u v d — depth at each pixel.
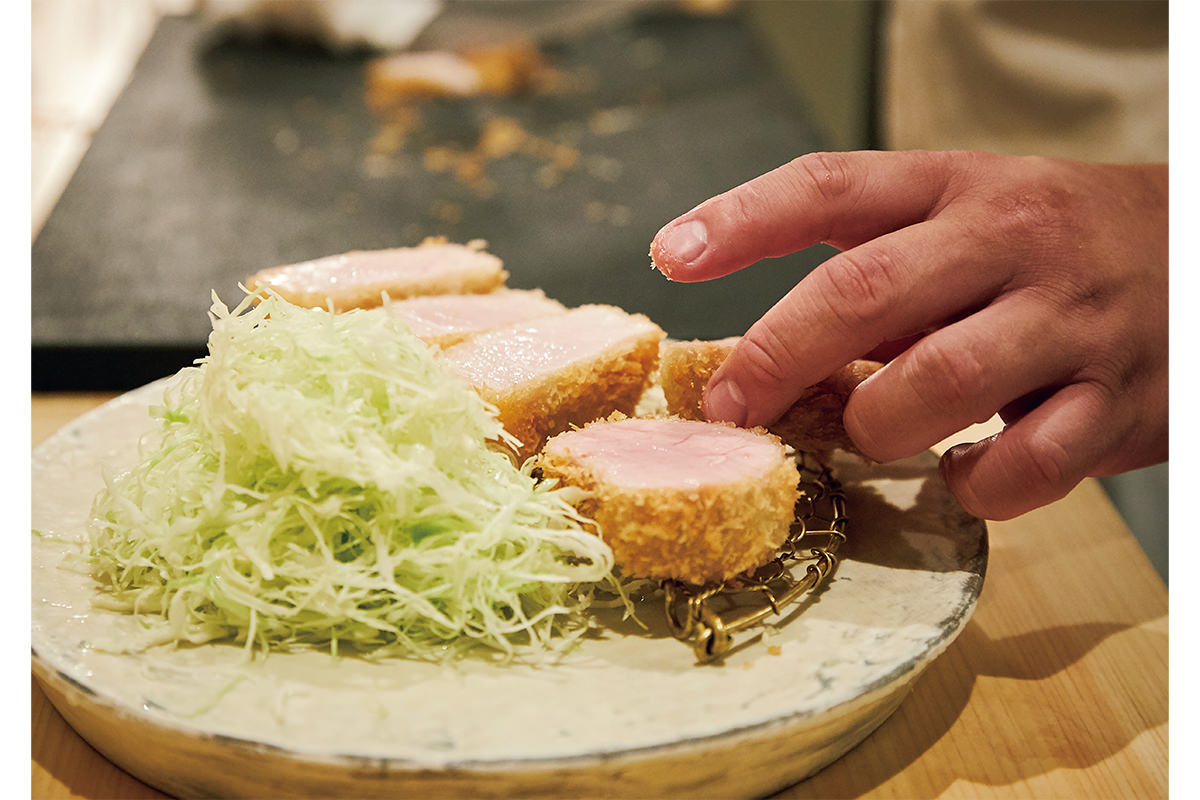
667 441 0.42
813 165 0.42
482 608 0.38
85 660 0.37
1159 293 0.41
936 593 0.40
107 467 0.43
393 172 0.85
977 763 0.39
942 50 0.99
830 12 1.19
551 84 1.05
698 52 1.13
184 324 0.62
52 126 0.92
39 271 0.67
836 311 0.40
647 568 0.40
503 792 0.34
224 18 1.10
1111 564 0.47
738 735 0.34
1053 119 0.95
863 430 0.41
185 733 0.34
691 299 0.66
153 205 0.78
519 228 0.76
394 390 0.40
